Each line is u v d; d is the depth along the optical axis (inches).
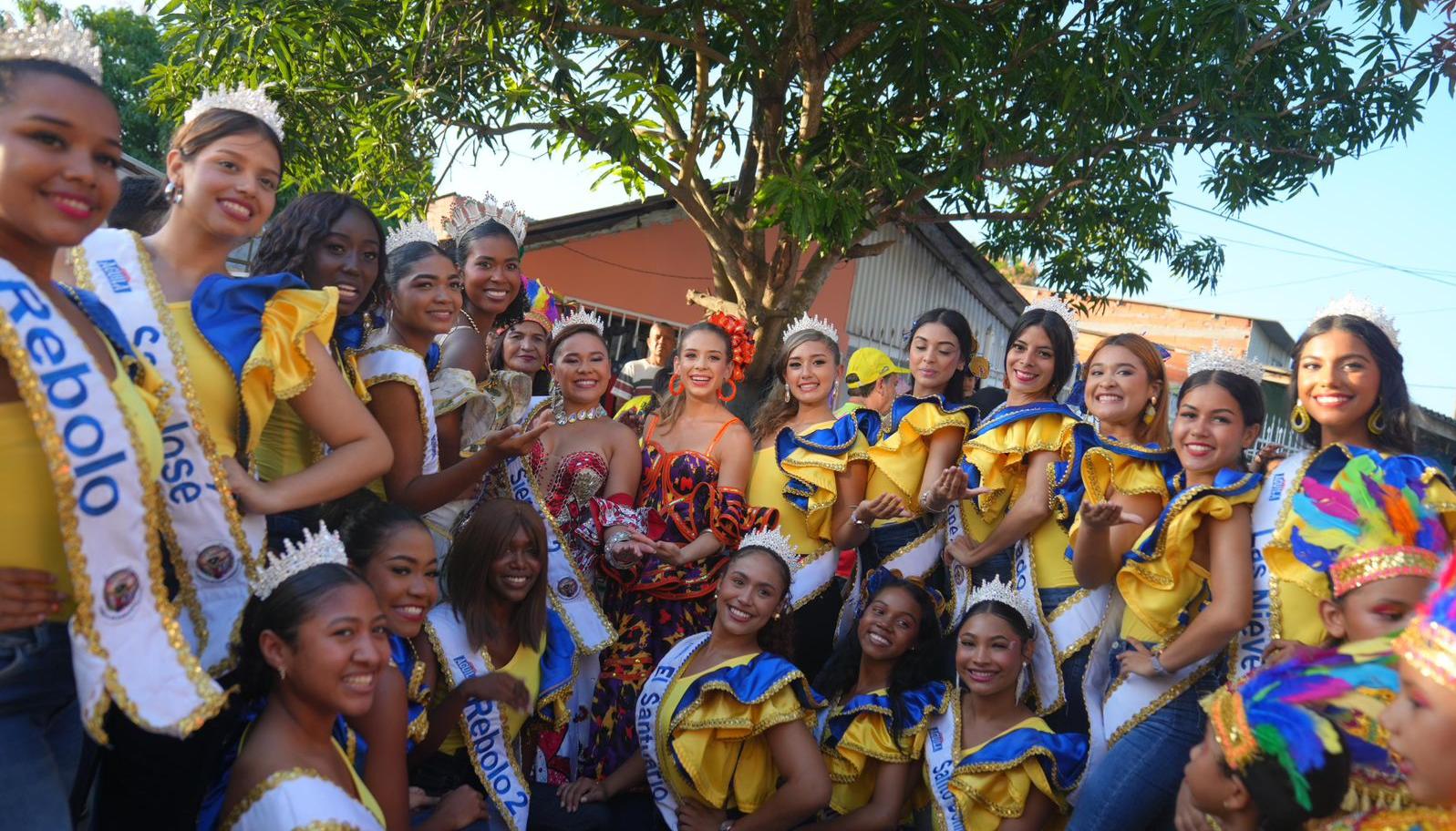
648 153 385.1
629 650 159.6
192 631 89.8
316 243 113.7
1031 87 380.2
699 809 142.8
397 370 119.2
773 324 430.3
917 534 167.6
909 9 356.5
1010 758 138.2
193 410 88.5
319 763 94.0
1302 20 366.3
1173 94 391.2
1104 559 135.5
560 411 173.8
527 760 146.9
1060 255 508.7
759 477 175.3
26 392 70.0
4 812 74.1
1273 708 76.1
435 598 120.0
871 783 150.3
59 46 76.0
